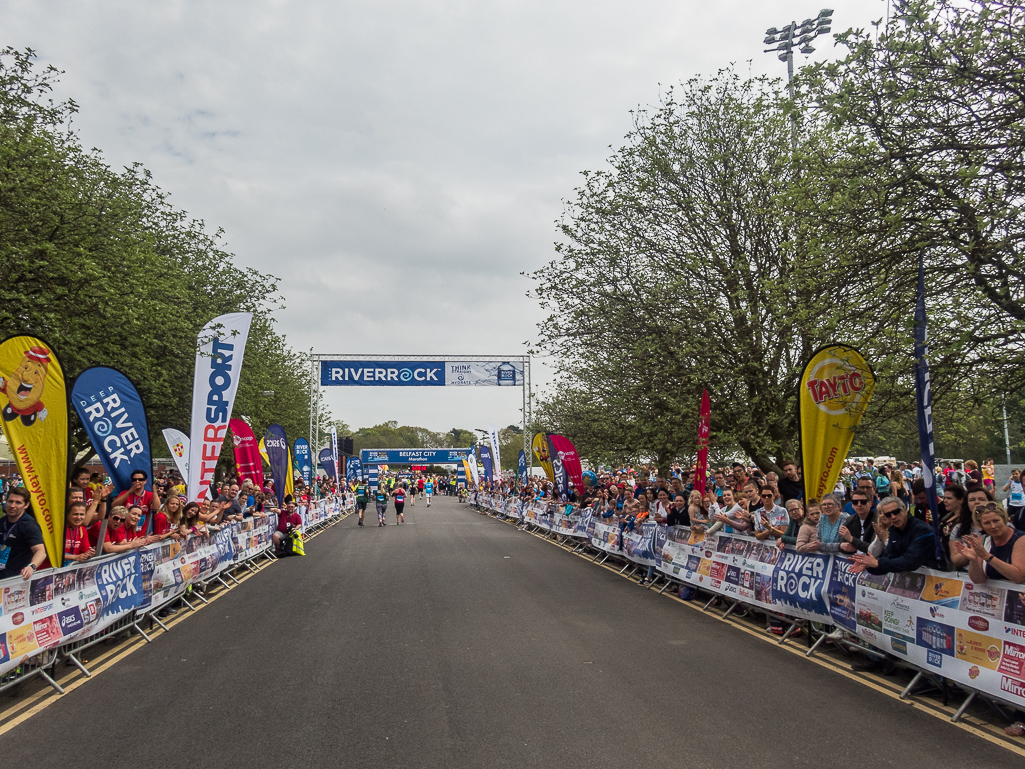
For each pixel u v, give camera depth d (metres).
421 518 31.42
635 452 18.38
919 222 8.04
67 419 6.86
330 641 7.46
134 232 17.41
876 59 8.45
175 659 6.84
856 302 9.05
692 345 14.71
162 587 8.50
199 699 5.55
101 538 7.31
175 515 9.81
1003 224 7.70
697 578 9.47
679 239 16.08
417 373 29.55
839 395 8.46
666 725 4.80
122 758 4.36
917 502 8.61
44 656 5.93
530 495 25.38
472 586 11.06
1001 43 7.62
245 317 12.37
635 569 12.39
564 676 6.05
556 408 22.47
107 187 16.69
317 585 11.43
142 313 14.98
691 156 15.73
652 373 15.52
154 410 20.30
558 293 17.12
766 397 14.76
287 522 16.08
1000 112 7.94
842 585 6.38
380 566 13.72
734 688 5.66
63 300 13.54
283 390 40.47
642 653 6.82
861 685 5.74
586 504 17.42
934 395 8.84
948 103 8.15
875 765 4.08
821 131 10.47
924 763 4.11
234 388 12.23
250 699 5.53
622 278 16.48
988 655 4.76
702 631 7.81
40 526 6.64
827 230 9.19
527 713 5.09
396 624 8.25
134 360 15.71
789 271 11.00
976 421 13.16
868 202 8.64
